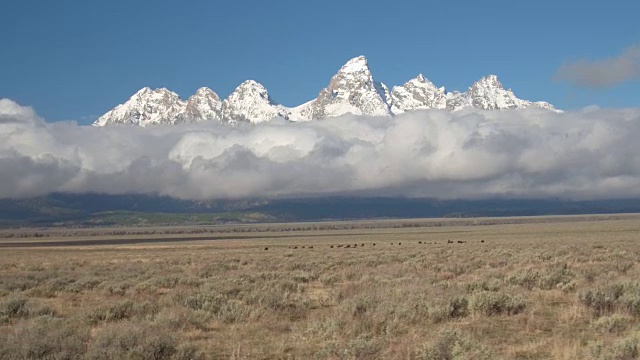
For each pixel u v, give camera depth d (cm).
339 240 13375
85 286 3117
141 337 1373
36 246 13325
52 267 5234
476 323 1734
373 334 1582
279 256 6291
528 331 1631
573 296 2208
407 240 12062
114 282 3216
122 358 1271
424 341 1411
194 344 1504
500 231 16050
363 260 4878
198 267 4659
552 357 1325
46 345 1273
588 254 4809
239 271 4194
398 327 1656
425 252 6084
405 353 1322
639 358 1183
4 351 1261
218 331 1739
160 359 1319
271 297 2186
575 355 1291
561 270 3047
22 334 1394
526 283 2652
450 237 12912
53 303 2498
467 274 3338
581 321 1733
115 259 6862
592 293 1958
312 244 11044
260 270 4334
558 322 1738
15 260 7012
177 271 4369
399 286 2539
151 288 2909
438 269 3788
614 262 3716
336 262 4753
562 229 15450
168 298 2309
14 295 2755
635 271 3089
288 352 1446
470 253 5503
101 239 19450
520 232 14362
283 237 17162
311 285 3119
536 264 3891
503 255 4969
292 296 2464
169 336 1398
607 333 1543
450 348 1286
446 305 1873
